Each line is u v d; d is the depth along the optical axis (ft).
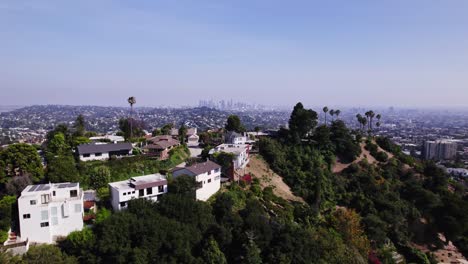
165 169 259.39
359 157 369.30
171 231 163.02
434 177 351.46
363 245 221.25
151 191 202.08
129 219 162.50
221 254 162.81
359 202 288.51
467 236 269.23
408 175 354.33
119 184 204.85
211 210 197.67
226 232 173.17
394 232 262.26
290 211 237.25
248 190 250.98
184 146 335.06
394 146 424.05
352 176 331.98
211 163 245.65
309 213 237.25
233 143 373.61
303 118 371.35
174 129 463.01
